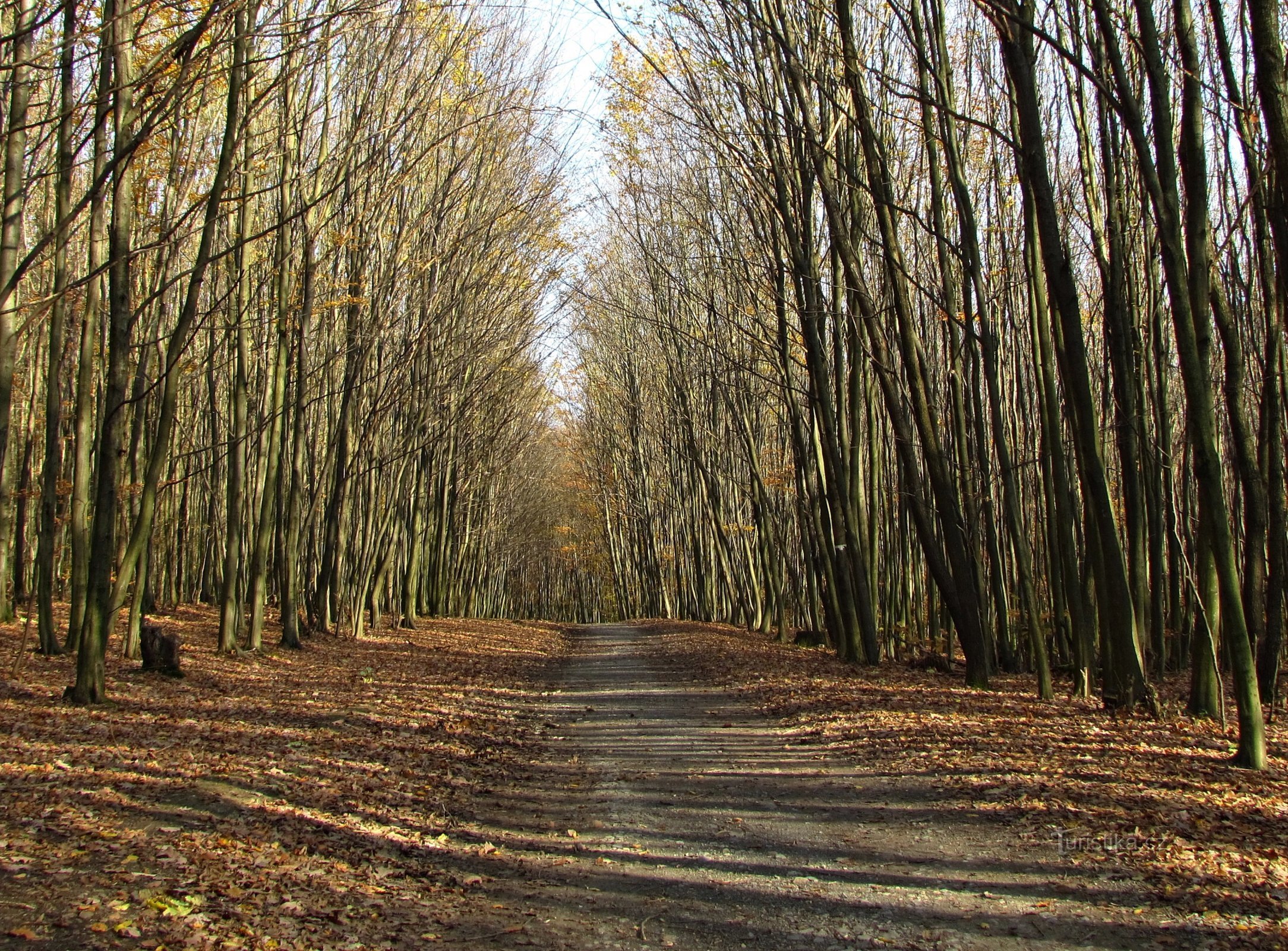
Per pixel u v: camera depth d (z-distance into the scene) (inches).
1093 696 541.3
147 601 918.4
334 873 241.9
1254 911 210.8
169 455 949.2
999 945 199.2
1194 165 366.9
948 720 471.2
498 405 1374.3
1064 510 547.5
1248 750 355.9
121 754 334.0
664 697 636.7
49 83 552.4
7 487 743.1
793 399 877.2
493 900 231.9
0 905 192.9
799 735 464.1
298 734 411.5
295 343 898.1
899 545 957.2
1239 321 621.6
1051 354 604.4
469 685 671.1
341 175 706.2
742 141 750.5
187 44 320.8
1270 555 501.4
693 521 1611.7
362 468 987.9
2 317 351.3
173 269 826.2
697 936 207.8
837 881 242.7
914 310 797.9
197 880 222.1
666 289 1222.3
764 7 625.6
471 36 742.5
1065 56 362.6
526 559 2942.9
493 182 961.5
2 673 473.7
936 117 628.7
